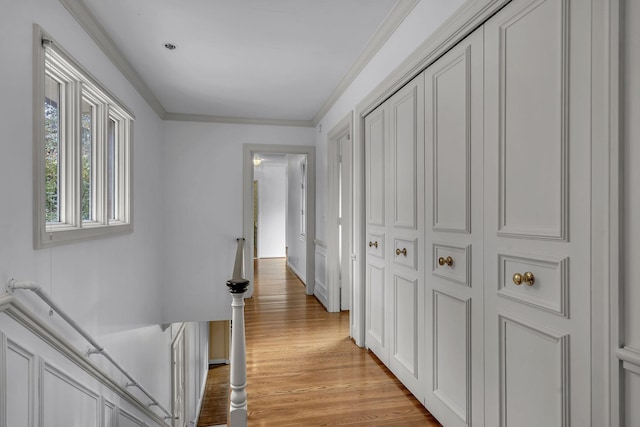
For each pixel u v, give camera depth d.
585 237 1.06
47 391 1.76
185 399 5.59
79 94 2.30
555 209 1.17
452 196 1.77
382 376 2.48
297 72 3.37
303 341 3.21
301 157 6.71
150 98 3.98
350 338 3.30
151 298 4.14
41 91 1.80
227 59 3.11
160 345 4.52
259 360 2.76
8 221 1.56
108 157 3.02
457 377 1.74
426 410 2.04
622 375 0.96
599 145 1.01
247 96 4.09
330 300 4.23
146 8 2.32
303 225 6.46
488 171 1.50
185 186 4.87
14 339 1.52
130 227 3.28
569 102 1.11
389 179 2.54
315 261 5.15
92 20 2.40
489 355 1.50
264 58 3.08
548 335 1.20
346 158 4.24
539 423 1.24
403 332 2.34
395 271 2.45
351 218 3.33
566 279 1.12
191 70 3.35
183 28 2.58
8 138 1.56
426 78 2.02
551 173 1.18
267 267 7.93
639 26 0.91
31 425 1.63
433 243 1.95
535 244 1.25
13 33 1.60
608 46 0.98
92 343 2.19
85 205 2.72
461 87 1.69
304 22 2.49
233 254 5.00
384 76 2.56
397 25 2.33
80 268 2.26
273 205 9.70
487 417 1.51
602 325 1.00
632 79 0.93
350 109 3.38
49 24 1.92
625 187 0.95
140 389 3.19
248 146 5.02
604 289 1.00
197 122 4.90
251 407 2.08
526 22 1.29
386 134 2.58
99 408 2.38
